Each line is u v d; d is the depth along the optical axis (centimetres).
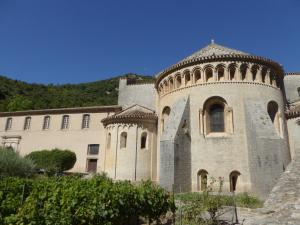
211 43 3453
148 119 3159
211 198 1455
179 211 1382
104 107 4400
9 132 4819
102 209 909
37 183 1165
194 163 2453
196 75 2723
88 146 4341
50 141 4534
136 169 2984
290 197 1400
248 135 2377
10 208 874
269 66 2716
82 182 1137
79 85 11419
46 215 771
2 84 9112
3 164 2114
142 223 1323
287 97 3678
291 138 2691
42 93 9381
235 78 2595
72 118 4578
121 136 3155
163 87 3073
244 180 2298
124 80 4528
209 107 2653
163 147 2366
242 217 1404
